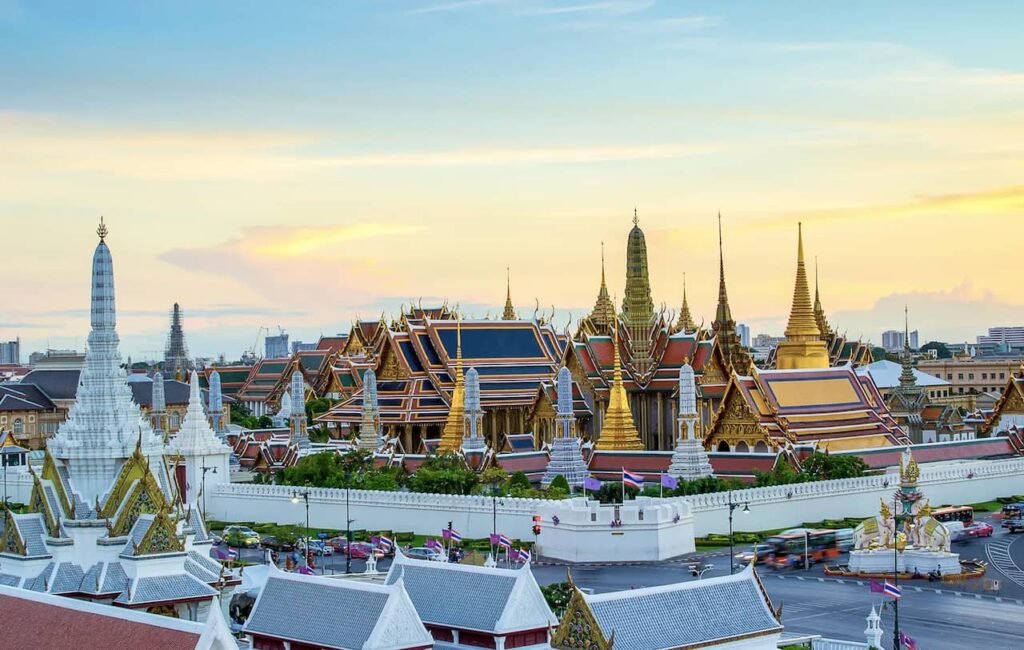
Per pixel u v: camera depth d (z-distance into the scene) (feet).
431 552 539.70
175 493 450.71
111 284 457.68
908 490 550.77
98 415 446.19
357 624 314.35
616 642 299.58
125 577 410.93
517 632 321.52
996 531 654.12
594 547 578.66
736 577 323.57
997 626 442.50
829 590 508.12
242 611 449.89
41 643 300.81
